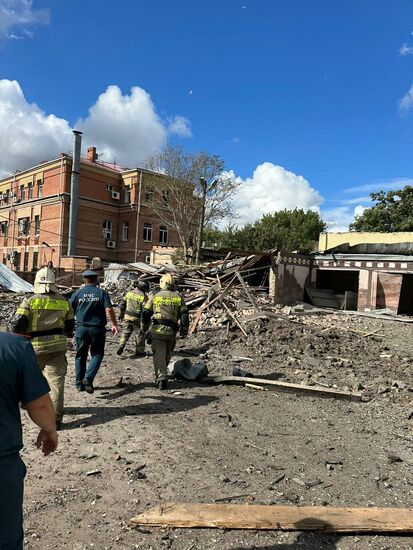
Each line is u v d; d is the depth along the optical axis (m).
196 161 39.91
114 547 3.08
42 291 5.32
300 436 5.30
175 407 6.21
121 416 5.75
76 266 36.22
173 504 3.56
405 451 4.97
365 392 7.30
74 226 38.00
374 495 3.93
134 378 7.82
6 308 15.62
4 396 2.13
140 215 45.00
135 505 3.62
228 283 18.00
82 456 4.50
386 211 42.28
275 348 10.39
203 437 5.14
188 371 7.75
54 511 3.50
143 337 9.70
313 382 7.79
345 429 5.61
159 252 38.84
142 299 9.74
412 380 8.20
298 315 16.59
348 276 25.05
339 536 3.30
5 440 2.10
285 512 3.49
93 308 6.73
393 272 18.84
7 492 2.07
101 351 6.84
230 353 10.10
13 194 48.75
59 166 42.50
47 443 2.34
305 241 44.31
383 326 15.12
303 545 3.17
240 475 4.21
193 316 13.73
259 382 7.30
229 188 40.25
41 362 5.30
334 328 13.36
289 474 4.27
